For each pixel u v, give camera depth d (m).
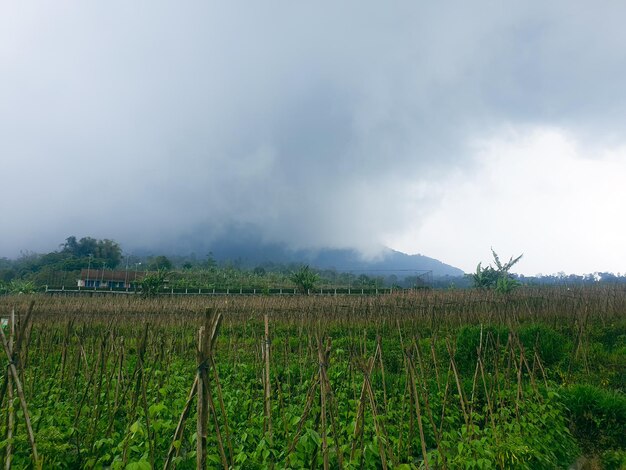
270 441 5.84
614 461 7.47
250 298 32.44
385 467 5.45
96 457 6.06
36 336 13.12
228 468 5.25
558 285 25.56
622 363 11.79
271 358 10.93
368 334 17.36
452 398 8.79
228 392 8.78
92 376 8.02
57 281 66.00
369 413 7.35
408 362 6.42
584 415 8.54
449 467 6.20
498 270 28.58
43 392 9.00
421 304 20.67
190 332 17.62
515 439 6.86
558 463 7.44
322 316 19.19
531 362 11.61
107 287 58.97
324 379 5.58
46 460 5.90
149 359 11.49
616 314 17.25
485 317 17.78
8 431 5.42
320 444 5.37
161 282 38.31
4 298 37.34
